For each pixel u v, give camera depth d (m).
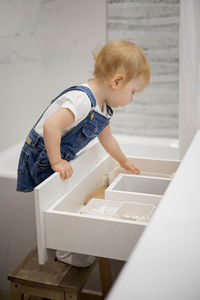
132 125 2.45
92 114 1.20
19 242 1.62
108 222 0.89
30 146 1.30
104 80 1.20
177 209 0.78
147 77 1.22
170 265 0.57
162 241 0.64
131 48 1.18
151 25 2.24
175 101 2.32
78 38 2.09
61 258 1.23
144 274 0.54
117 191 1.10
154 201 1.08
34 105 2.24
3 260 1.66
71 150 1.24
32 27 2.10
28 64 2.13
